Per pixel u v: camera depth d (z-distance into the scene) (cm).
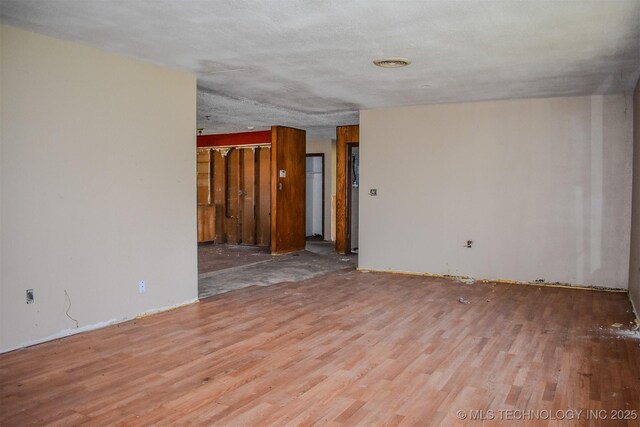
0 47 358
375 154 736
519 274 653
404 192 719
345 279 671
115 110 444
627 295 581
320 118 837
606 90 580
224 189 1120
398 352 373
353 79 537
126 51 433
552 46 409
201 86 578
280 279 667
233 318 468
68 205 406
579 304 533
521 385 312
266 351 374
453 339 405
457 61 458
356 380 319
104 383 313
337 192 929
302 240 988
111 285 445
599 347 387
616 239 605
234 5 322
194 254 534
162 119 491
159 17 346
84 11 335
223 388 306
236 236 1112
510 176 655
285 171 936
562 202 630
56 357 359
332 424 260
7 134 363
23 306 378
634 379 322
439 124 692
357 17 344
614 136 604
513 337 412
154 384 312
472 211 678
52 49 392
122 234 454
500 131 658
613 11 327
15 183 370
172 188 505
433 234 702
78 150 413
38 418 266
